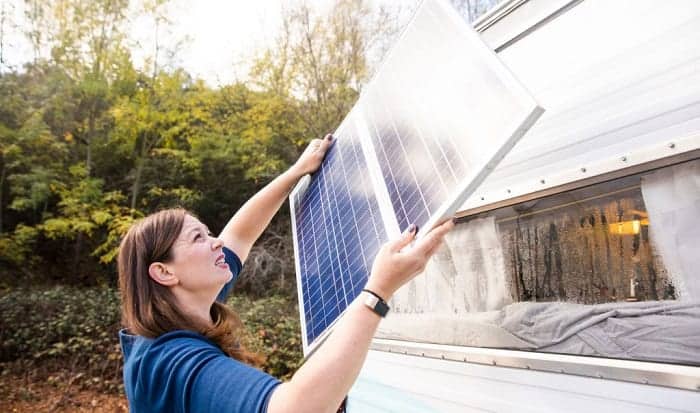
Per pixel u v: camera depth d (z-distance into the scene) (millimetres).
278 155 10219
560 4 1555
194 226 1239
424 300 2002
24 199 8578
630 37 1335
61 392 6461
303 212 1817
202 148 10031
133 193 9641
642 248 1269
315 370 820
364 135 1519
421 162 1112
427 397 1914
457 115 1015
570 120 1469
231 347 1180
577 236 1442
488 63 940
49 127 9273
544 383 1438
